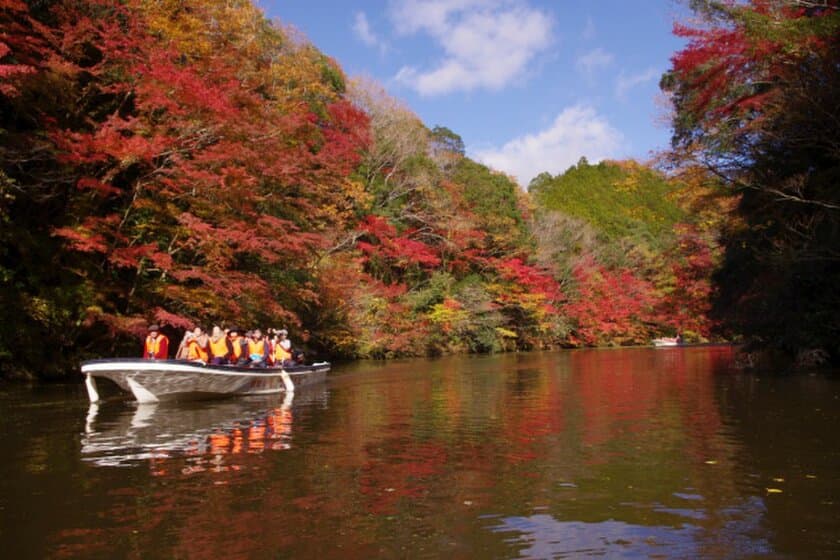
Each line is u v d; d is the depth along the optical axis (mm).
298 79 35812
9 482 7355
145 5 22266
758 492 6758
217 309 20734
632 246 70688
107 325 19750
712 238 43125
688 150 23859
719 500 6496
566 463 8219
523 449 9141
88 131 20234
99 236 18141
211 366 14680
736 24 20062
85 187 19781
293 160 23969
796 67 18984
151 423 11602
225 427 11156
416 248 42906
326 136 39781
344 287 33344
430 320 43969
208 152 19250
